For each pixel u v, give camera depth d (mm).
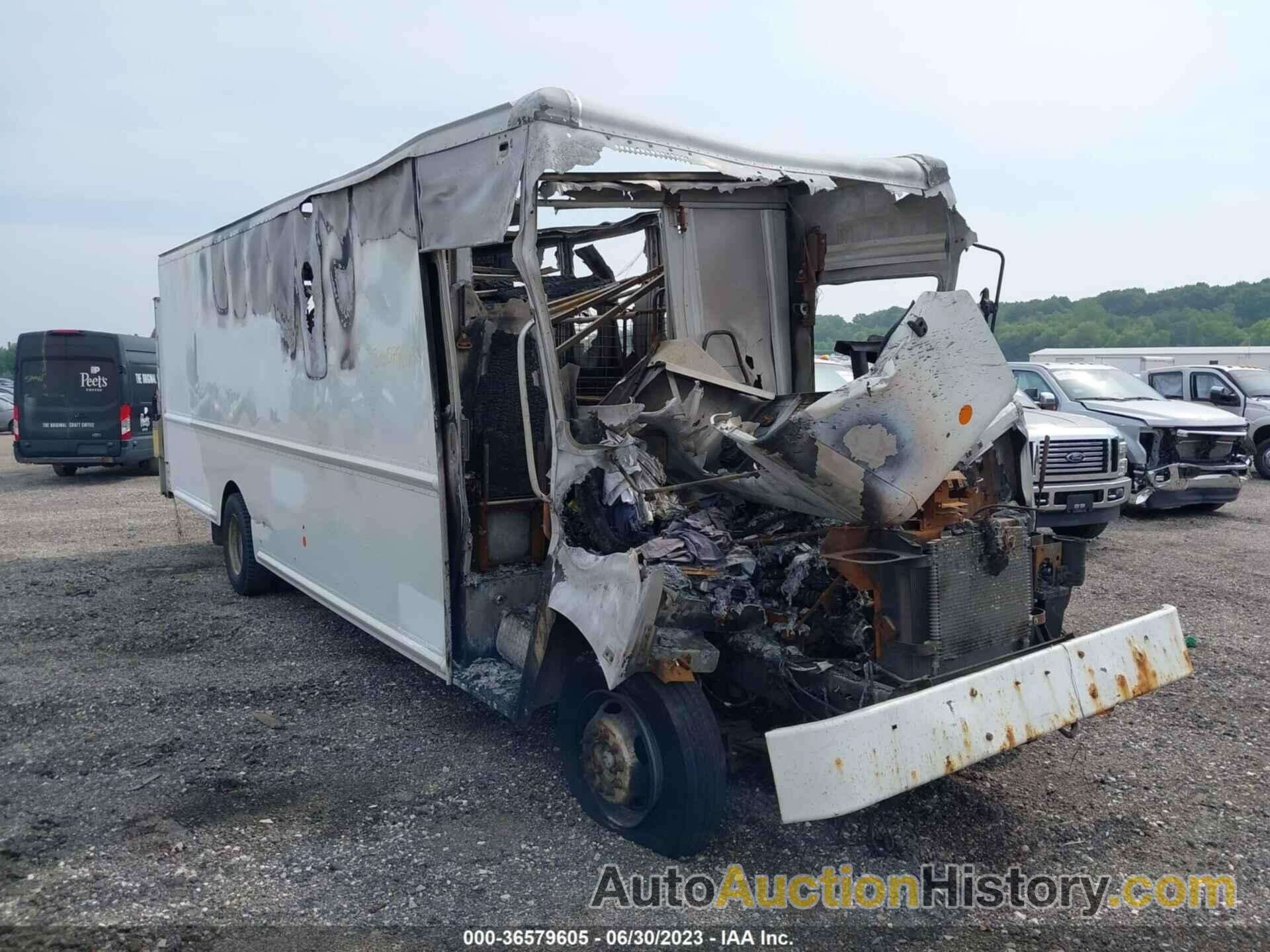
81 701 5773
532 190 3689
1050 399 12484
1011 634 4129
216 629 7258
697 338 5656
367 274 5301
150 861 3936
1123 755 4977
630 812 4090
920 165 5055
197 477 9164
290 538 6934
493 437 5031
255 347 7266
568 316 5301
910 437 3783
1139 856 4016
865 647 3932
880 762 3295
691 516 4602
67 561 9727
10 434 29312
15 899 3646
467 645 4934
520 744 5137
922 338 3771
